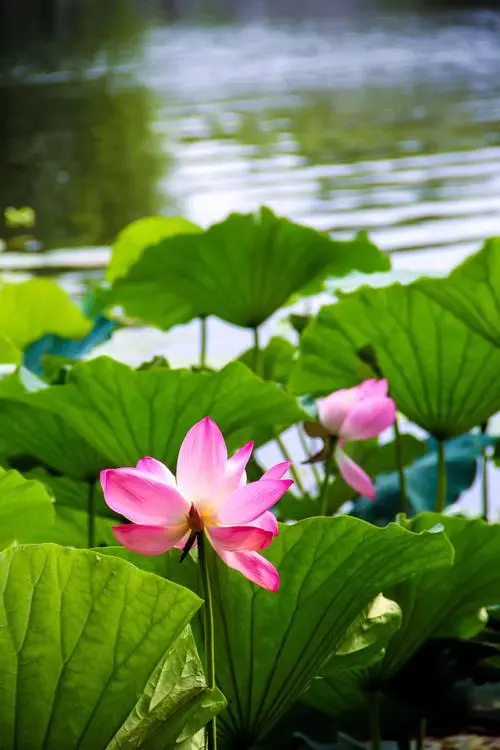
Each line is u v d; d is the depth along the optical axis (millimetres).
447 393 4078
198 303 4500
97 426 3861
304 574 3398
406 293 4023
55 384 3973
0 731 3189
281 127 25438
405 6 60125
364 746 3879
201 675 3205
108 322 5070
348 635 3430
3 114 28078
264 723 3469
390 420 3773
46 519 3691
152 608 3164
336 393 3791
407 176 19422
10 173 21047
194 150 22562
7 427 3973
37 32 49656
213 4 64125
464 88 32062
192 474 3094
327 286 4535
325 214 16375
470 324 3994
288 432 7090
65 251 14445
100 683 3186
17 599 3158
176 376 3773
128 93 31000
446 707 3809
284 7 61719
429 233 14820
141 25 52750
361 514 4422
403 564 3422
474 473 4512
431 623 3658
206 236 4379
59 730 3195
